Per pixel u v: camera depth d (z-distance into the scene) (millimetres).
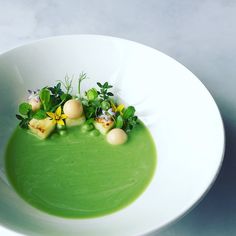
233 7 408
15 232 216
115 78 317
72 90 318
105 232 224
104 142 299
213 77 345
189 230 257
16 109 305
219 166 239
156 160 288
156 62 306
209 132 261
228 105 323
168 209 236
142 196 267
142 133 302
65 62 315
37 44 309
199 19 395
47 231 224
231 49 369
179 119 286
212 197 273
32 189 270
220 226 260
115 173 281
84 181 276
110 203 263
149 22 390
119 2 408
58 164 286
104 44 314
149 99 306
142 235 214
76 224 247
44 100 303
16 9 396
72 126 308
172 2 410
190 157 264
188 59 359
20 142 297
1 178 274
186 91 288
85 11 398
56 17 391
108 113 306
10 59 302
